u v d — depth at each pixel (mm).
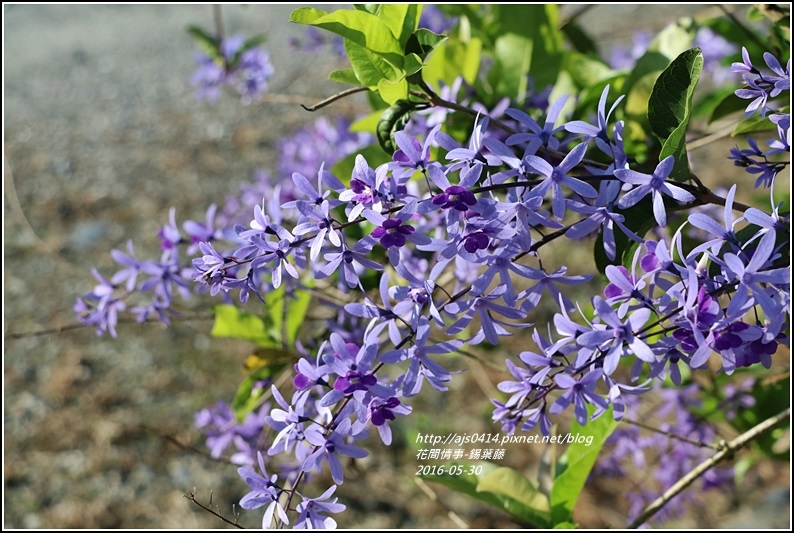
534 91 938
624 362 941
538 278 625
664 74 675
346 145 1070
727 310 599
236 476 2303
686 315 602
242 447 961
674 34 895
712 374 1063
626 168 632
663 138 682
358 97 1558
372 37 715
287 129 3922
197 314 936
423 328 625
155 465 2352
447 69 920
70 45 5301
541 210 647
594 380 617
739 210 672
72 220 3475
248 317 946
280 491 659
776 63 668
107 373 2711
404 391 625
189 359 2746
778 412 1034
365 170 631
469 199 613
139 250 3232
